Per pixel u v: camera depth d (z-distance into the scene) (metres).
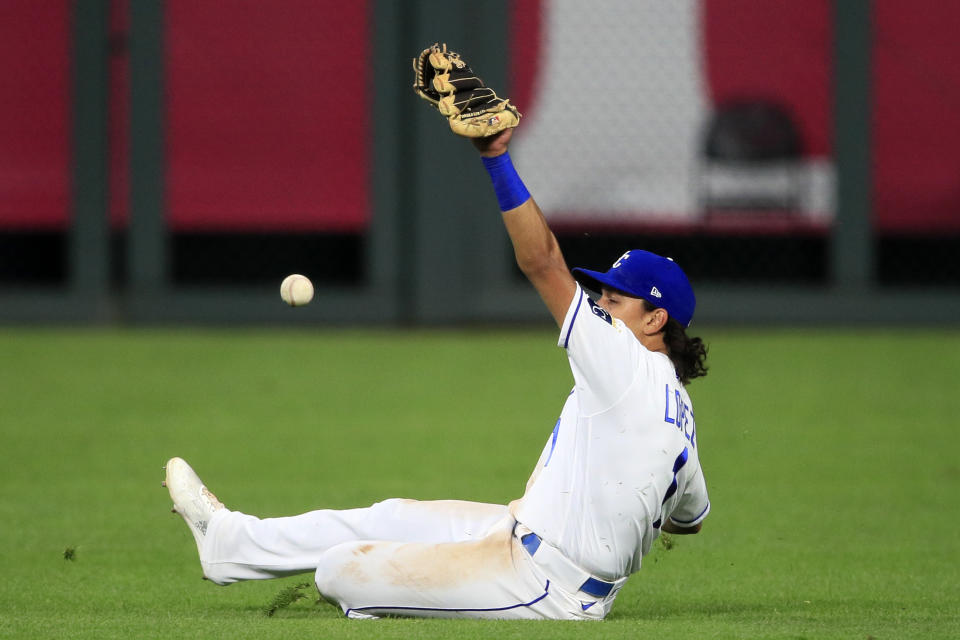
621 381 14.04
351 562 14.62
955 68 48.44
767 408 35.72
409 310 50.19
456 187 49.28
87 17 48.31
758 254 49.69
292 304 16.44
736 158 49.03
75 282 49.62
